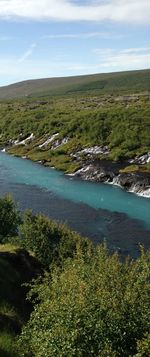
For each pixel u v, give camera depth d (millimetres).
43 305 18094
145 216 59844
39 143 116750
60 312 16516
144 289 17375
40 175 86500
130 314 16047
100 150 97562
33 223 40031
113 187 76438
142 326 15789
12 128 137500
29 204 64438
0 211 41875
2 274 28625
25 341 18453
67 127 114062
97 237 51125
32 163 100375
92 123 109938
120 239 50656
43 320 17156
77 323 15852
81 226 54969
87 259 24312
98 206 64438
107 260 22109
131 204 65688
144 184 72625
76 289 17453
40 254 36812
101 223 56438
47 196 69625
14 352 18453
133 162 87812
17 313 24688
